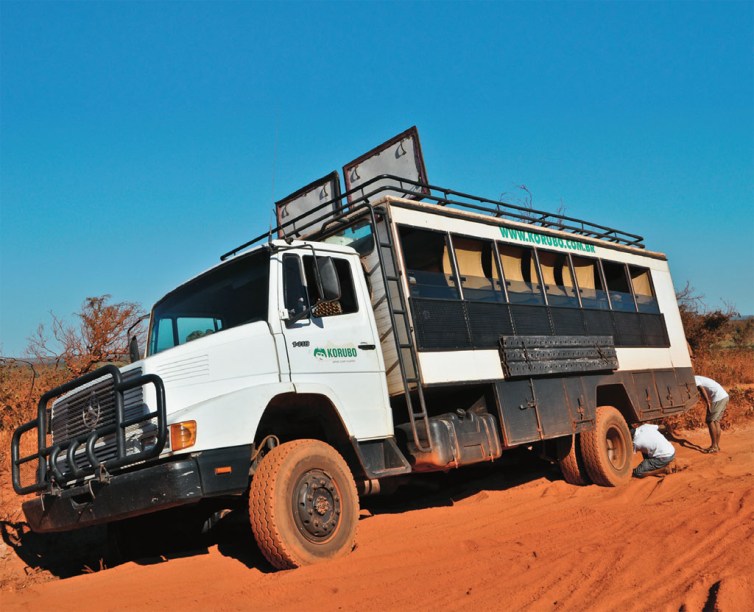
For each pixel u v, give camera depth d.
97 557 8.32
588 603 4.60
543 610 4.59
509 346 9.17
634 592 4.70
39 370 12.48
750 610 4.11
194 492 5.82
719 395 13.36
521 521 7.75
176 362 6.36
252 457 6.37
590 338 10.88
